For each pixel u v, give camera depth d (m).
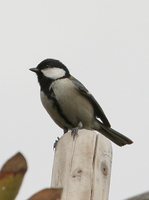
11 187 1.36
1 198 1.35
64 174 4.54
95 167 4.54
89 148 4.66
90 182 4.43
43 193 1.40
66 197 4.35
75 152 4.64
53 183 4.58
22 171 1.37
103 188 4.50
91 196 4.37
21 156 1.37
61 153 4.74
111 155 4.79
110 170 4.70
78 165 4.55
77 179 4.45
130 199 1.92
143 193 1.93
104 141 4.78
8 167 1.36
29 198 1.40
